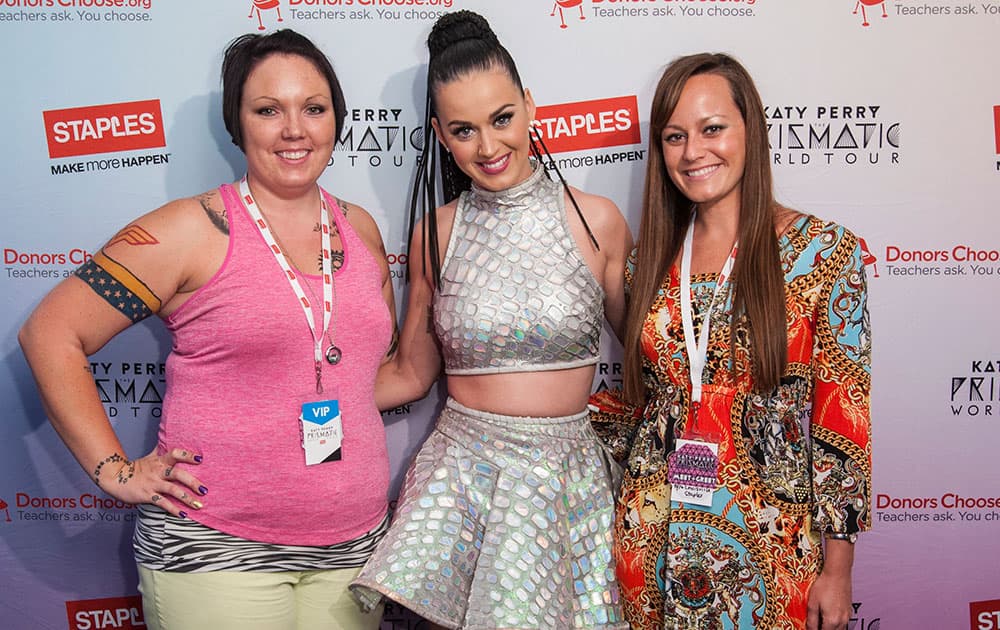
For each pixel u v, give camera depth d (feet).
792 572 4.69
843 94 6.22
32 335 4.55
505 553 4.86
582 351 5.27
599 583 5.09
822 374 4.70
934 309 6.42
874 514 6.59
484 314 5.09
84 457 4.57
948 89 6.22
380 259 5.60
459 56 4.87
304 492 4.70
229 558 4.62
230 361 4.60
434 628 5.49
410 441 6.57
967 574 6.64
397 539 4.90
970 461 6.54
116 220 6.25
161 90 6.13
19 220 6.23
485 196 5.25
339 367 4.80
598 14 6.15
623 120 6.26
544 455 5.13
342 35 6.13
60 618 6.66
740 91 4.78
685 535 4.78
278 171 4.75
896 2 6.14
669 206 5.13
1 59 6.06
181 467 4.62
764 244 4.68
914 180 6.31
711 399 4.80
